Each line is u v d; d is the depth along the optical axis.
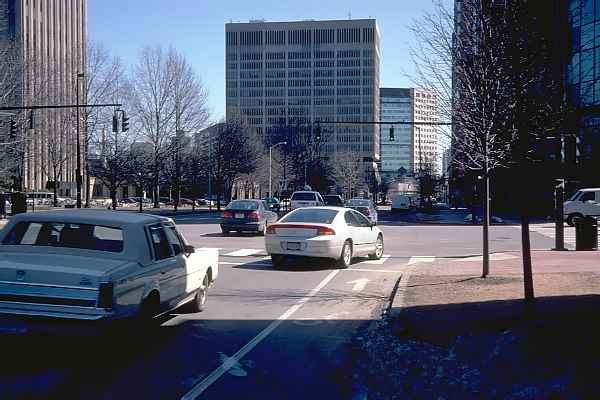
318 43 121.81
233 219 26.44
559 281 12.80
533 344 7.34
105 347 7.98
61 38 92.50
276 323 9.68
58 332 7.01
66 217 8.17
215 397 6.20
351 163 112.62
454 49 12.92
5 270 7.10
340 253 15.93
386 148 134.50
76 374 6.83
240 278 14.37
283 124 97.94
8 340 8.22
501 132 11.55
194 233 28.38
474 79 11.77
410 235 29.80
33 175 85.75
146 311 7.96
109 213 8.55
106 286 6.96
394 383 6.75
